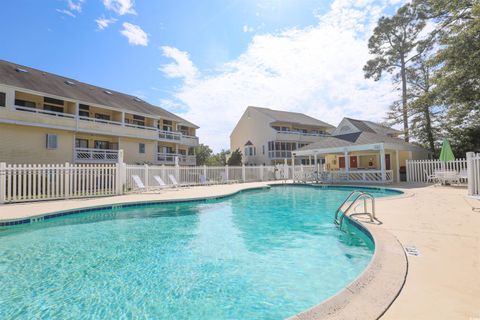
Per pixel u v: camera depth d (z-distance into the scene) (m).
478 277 2.91
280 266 4.58
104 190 12.66
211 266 4.63
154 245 5.84
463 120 20.98
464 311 2.25
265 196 14.16
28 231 6.96
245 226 7.54
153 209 10.12
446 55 13.16
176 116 32.66
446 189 12.83
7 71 18.23
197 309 3.26
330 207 10.40
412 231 4.94
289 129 37.97
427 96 15.31
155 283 3.99
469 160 9.50
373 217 6.17
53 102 19.81
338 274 4.19
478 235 4.59
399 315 2.22
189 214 9.31
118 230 7.14
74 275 4.28
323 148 20.78
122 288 3.84
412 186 15.11
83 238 6.37
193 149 37.28
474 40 11.90
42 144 18.25
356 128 25.06
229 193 13.47
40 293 3.68
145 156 25.86
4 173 9.94
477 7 11.54
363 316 2.21
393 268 3.15
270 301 3.41
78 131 19.92
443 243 4.16
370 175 18.69
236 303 3.38
